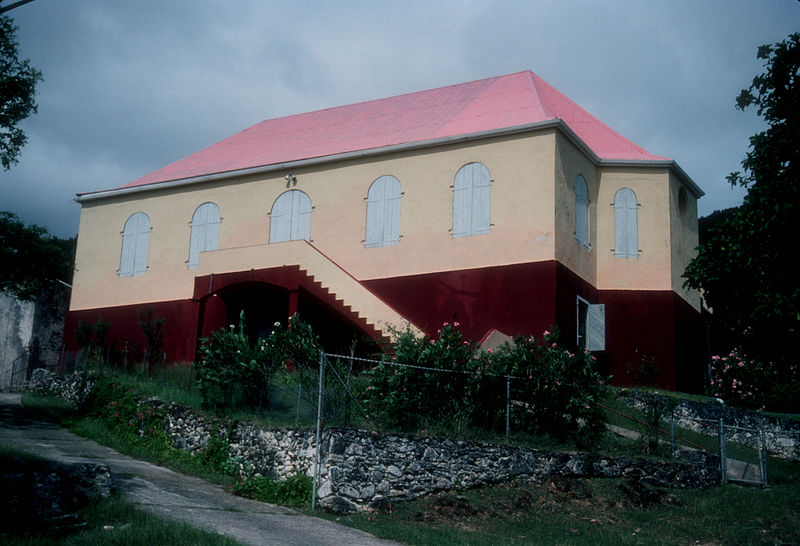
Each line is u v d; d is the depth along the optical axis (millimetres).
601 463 16656
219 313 26859
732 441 21172
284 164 27469
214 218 28531
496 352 17547
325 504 13984
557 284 23047
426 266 24859
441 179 25234
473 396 16484
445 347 16656
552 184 23578
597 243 26391
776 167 15750
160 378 21969
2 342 30750
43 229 21891
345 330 23703
